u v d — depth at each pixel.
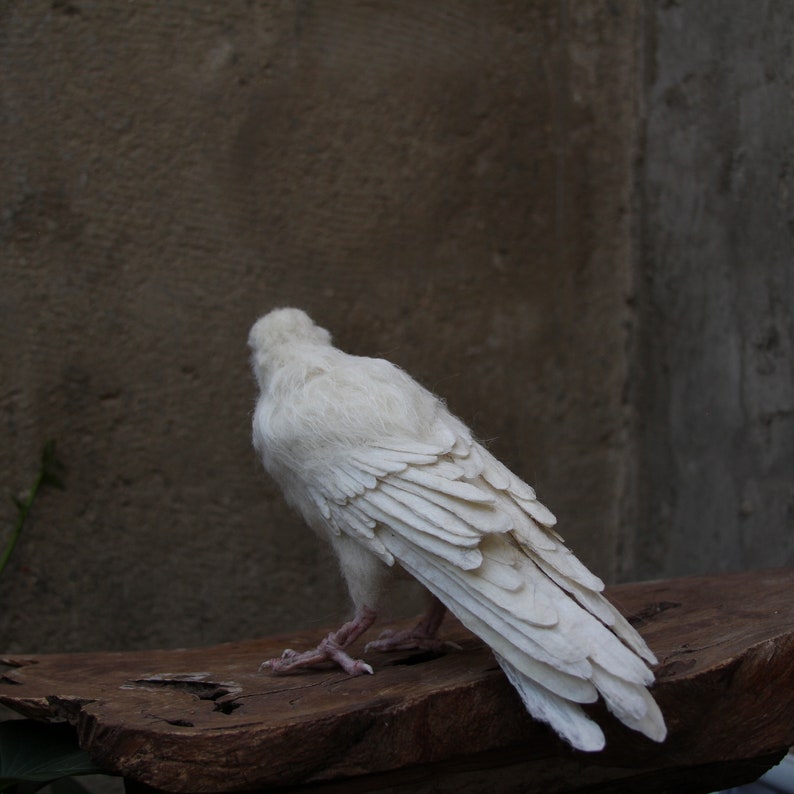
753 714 0.81
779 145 1.07
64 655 0.93
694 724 0.79
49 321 1.12
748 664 0.80
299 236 1.17
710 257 1.16
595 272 1.26
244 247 1.16
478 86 1.21
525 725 0.80
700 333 1.17
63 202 1.12
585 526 1.27
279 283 1.17
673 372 1.21
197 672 0.87
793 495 1.07
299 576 1.19
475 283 1.23
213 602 1.17
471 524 0.77
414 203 1.20
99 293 1.13
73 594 1.14
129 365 1.14
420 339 1.21
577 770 0.85
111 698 0.82
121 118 1.13
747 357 1.12
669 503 1.23
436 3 1.19
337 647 0.85
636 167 1.25
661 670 0.80
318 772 0.78
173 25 1.13
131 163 1.13
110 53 1.12
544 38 1.23
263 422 0.85
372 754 0.78
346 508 0.81
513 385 1.24
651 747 0.80
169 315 1.15
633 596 0.94
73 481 1.14
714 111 1.14
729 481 1.14
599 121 1.25
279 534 1.18
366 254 1.19
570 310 1.26
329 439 0.82
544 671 0.75
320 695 0.81
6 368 1.12
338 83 1.17
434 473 0.80
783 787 0.97
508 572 0.77
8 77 1.10
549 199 1.24
